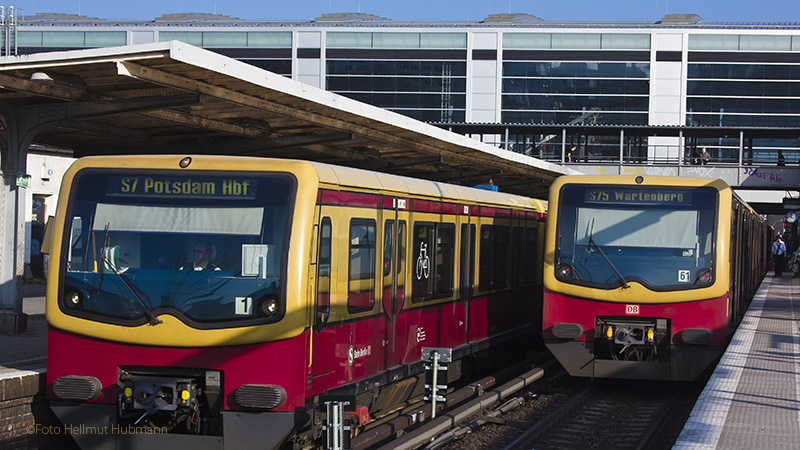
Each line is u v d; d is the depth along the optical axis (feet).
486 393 38.19
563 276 40.19
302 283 24.49
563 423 35.63
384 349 31.07
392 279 31.68
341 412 24.73
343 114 39.60
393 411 34.27
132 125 42.93
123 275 25.22
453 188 38.58
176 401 24.43
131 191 25.67
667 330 39.14
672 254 39.27
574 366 40.01
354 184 28.09
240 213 25.02
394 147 50.37
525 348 55.42
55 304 25.50
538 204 53.21
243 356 24.25
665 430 34.88
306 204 24.81
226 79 32.27
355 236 28.30
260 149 46.96
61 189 26.08
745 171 110.01
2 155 40.52
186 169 25.44
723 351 42.52
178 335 24.45
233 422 24.21
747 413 27.91
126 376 25.11
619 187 40.22
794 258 132.26
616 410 38.58
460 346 39.32
